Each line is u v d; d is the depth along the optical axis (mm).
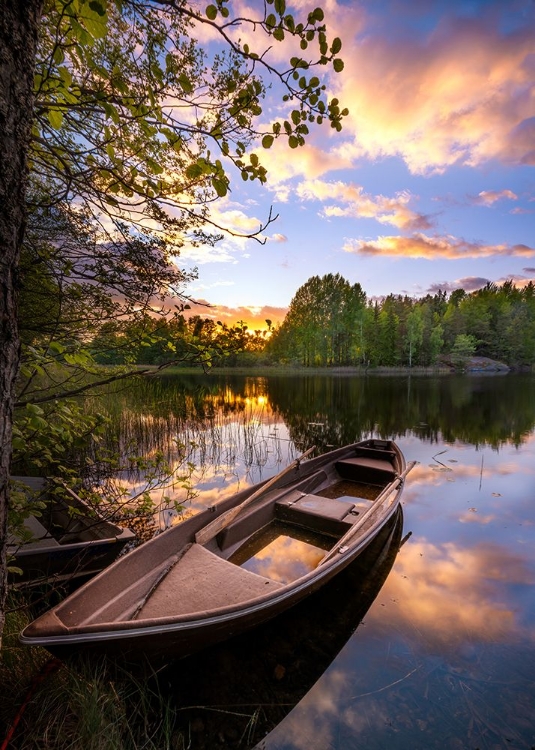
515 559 4043
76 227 2027
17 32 986
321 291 55406
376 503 4164
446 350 55562
